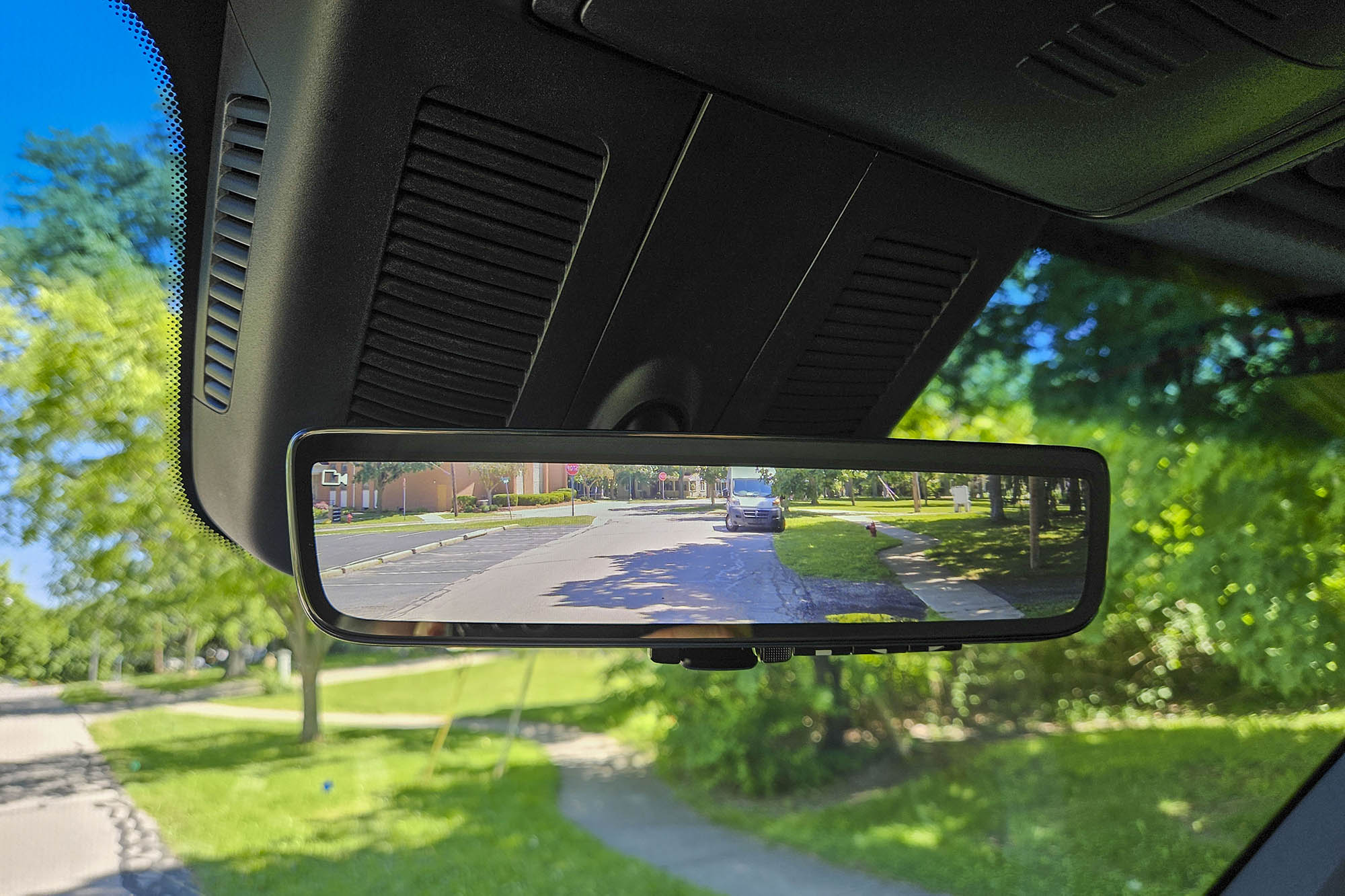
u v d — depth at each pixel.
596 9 0.25
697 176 0.33
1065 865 1.56
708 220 0.34
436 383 0.35
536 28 0.26
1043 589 0.32
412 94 0.29
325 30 0.27
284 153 0.30
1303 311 0.69
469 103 0.29
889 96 0.27
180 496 0.44
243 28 0.28
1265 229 0.53
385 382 0.35
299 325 0.33
